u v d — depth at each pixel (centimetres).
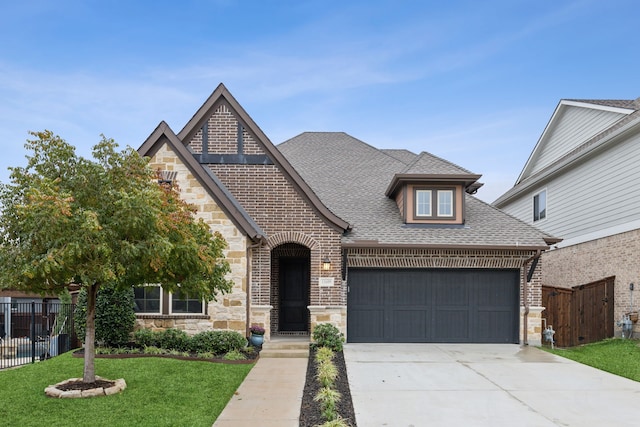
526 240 1511
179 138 1519
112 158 848
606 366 1182
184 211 928
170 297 1352
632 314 1541
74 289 1677
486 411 822
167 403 822
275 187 1516
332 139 2125
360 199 1744
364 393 930
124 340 1283
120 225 799
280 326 1658
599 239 1780
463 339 1529
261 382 1005
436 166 1633
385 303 1530
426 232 1550
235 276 1349
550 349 1441
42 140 836
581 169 1925
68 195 738
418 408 836
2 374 1008
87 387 869
